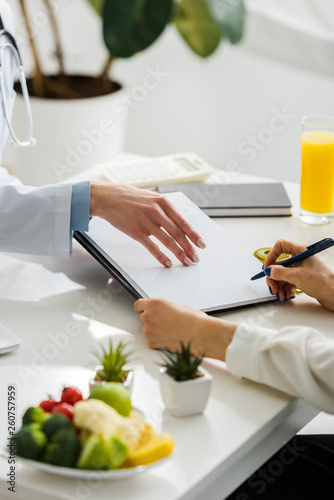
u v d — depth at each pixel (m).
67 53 3.07
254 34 2.73
